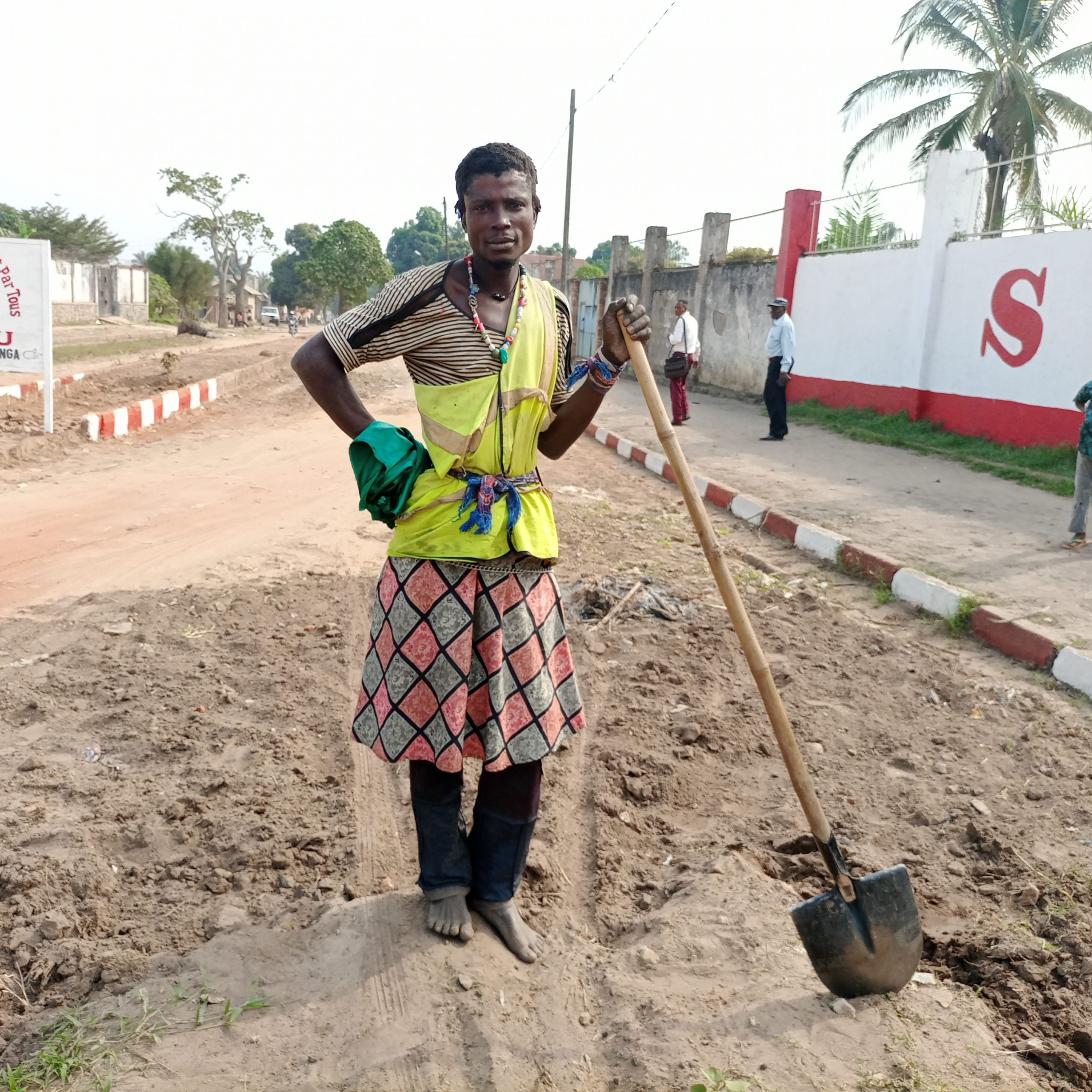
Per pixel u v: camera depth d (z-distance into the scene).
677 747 4.14
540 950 2.75
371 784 3.71
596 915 3.04
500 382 2.47
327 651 4.98
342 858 3.22
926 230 13.60
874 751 4.21
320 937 2.72
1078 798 3.80
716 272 20.27
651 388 2.54
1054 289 11.54
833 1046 2.38
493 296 2.50
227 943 2.68
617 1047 2.40
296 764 3.81
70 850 3.16
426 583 2.50
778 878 3.29
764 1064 2.32
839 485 9.74
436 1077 2.27
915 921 2.56
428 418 2.51
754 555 7.33
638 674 4.84
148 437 11.68
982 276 12.72
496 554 2.51
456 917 2.72
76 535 7.12
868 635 5.51
